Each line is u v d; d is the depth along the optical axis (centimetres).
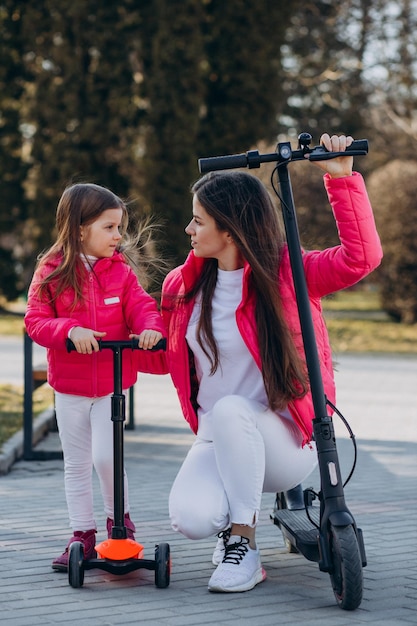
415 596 396
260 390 420
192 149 2345
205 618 365
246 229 408
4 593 399
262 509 578
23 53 2517
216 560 443
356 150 390
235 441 402
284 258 413
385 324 2569
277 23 2469
